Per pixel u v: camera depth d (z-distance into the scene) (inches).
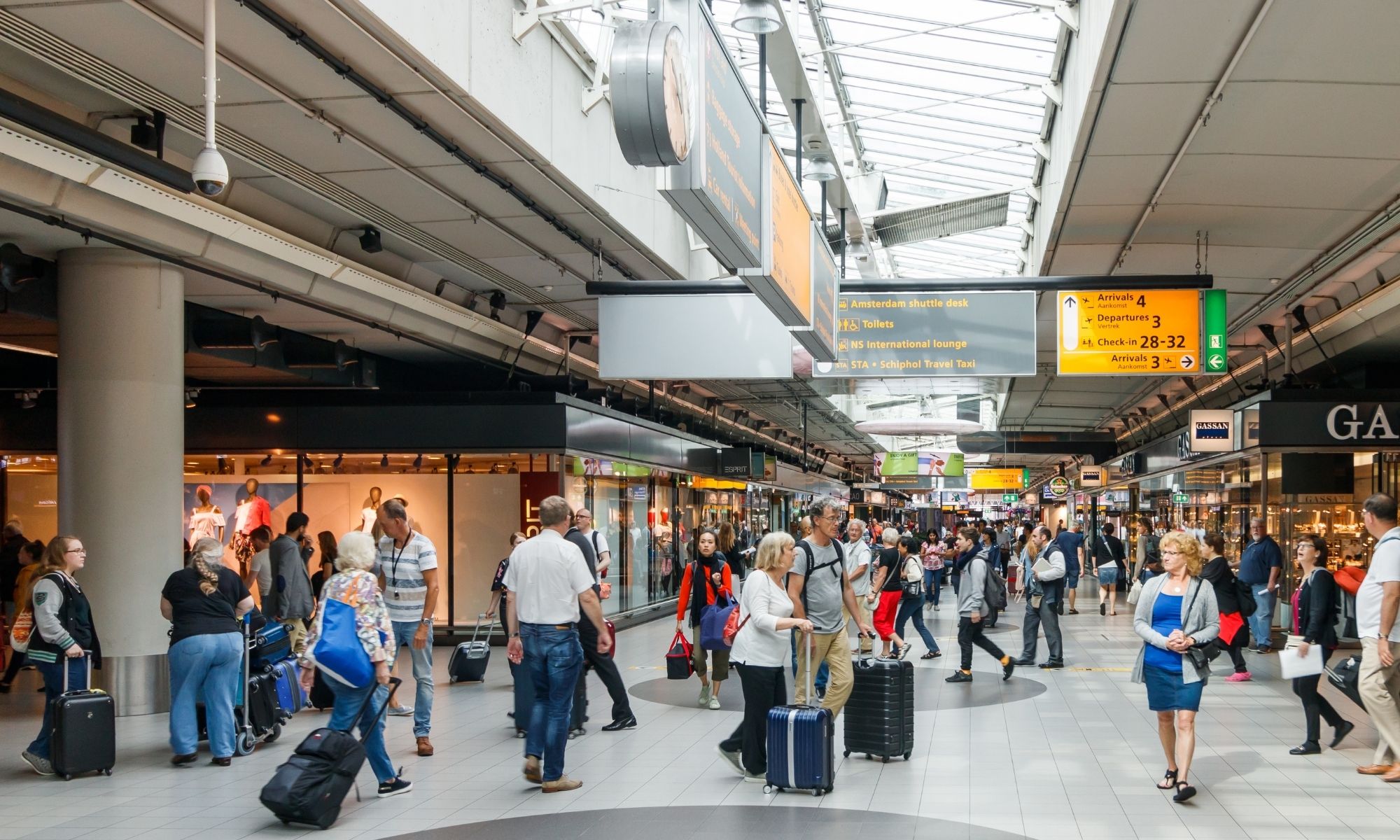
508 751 366.9
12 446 682.8
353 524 708.0
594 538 418.3
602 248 538.3
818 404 1178.6
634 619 847.1
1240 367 910.4
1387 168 418.3
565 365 787.4
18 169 329.1
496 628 695.1
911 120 557.0
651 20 227.5
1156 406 1215.6
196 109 336.2
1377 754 327.3
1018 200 609.3
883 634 584.7
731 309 510.3
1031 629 592.4
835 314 439.8
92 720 333.1
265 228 426.6
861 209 641.6
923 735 391.5
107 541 438.0
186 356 642.2
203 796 310.2
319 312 587.8
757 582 317.1
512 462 703.7
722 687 515.5
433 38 309.0
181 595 352.5
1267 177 432.1
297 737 396.2
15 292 438.0
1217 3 285.1
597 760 350.9
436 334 623.5
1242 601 525.7
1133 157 409.1
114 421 439.8
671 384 998.4
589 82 451.8
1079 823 273.7
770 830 267.9
